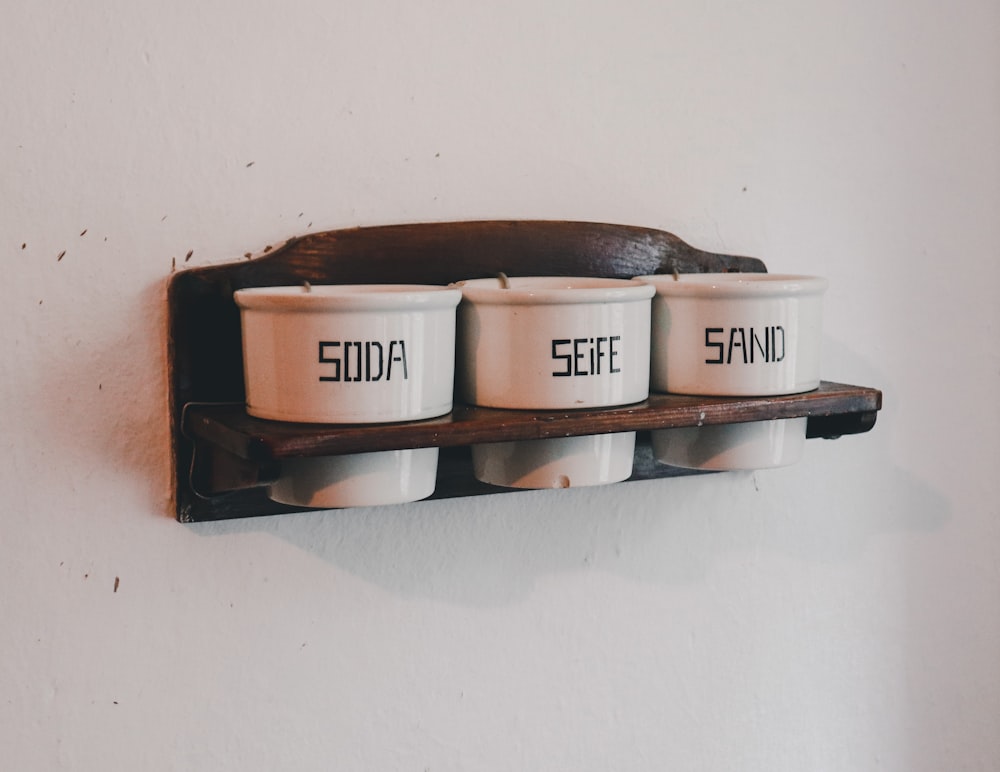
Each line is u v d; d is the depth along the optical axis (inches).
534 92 28.7
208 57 25.3
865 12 32.7
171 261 25.2
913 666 35.1
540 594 29.9
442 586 28.7
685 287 25.9
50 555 24.7
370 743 28.0
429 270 27.0
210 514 25.4
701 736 32.3
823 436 28.8
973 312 34.9
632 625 31.2
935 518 35.1
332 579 27.4
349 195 26.8
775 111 31.7
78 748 25.1
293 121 26.1
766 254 31.9
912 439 34.5
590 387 24.0
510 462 24.8
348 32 26.5
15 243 23.9
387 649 28.1
